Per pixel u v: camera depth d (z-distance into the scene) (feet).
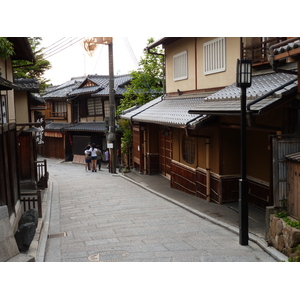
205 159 44.09
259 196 37.68
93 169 88.12
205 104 37.76
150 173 69.82
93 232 33.06
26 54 41.75
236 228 31.71
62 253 27.27
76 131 116.06
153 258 25.07
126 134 79.41
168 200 46.37
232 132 40.45
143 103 79.10
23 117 60.70
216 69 45.65
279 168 26.58
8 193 33.12
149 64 80.48
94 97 109.81
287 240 23.77
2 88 25.26
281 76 32.48
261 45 36.32
